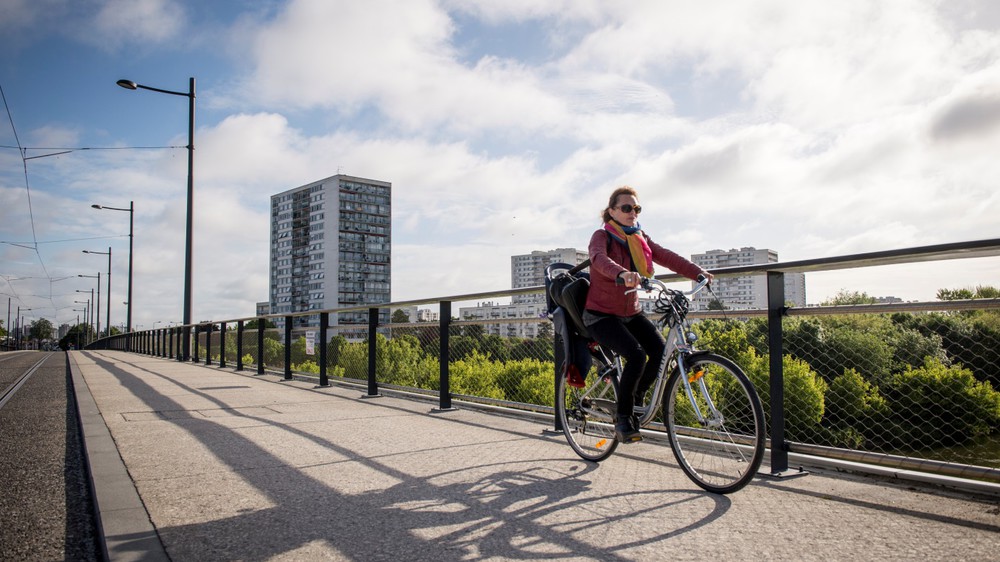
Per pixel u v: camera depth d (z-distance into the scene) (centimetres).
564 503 287
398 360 746
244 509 278
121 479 331
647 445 429
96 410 601
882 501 284
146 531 248
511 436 470
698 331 459
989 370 354
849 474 332
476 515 269
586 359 392
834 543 230
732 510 274
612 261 334
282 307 16000
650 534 243
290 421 543
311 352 991
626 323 362
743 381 294
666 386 342
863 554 218
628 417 341
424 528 252
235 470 353
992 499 280
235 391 819
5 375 1332
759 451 288
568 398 414
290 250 15850
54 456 404
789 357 424
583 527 252
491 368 602
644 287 324
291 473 346
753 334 430
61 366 1692
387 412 610
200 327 1636
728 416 306
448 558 219
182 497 297
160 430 487
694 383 324
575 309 373
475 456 394
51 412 627
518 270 15612
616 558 218
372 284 15062
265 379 1047
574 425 406
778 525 252
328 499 294
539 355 545
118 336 3728
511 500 292
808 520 258
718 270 383
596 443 385
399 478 335
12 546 238
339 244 14562
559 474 345
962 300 296
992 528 244
